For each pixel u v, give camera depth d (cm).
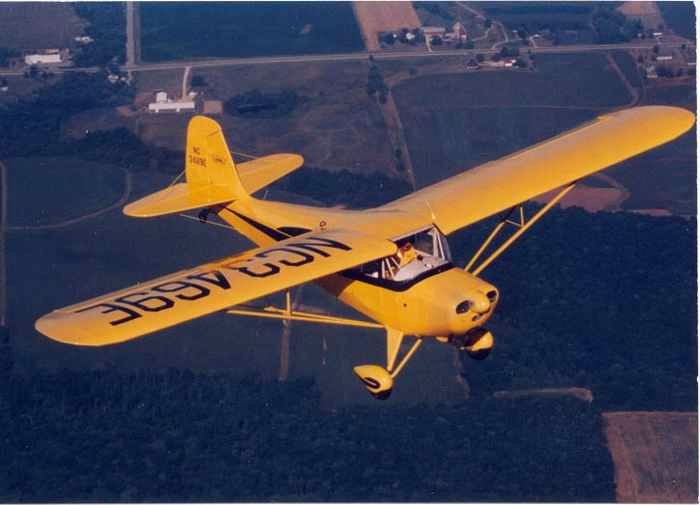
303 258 2150
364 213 2414
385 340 5347
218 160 2680
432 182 8356
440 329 2120
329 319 2200
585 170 2609
